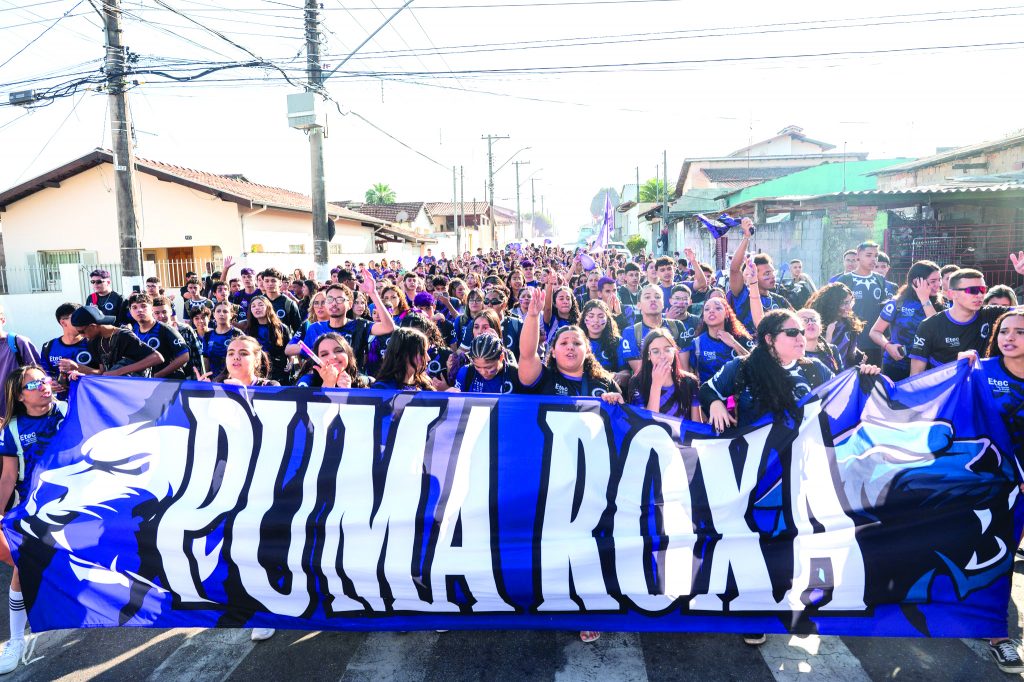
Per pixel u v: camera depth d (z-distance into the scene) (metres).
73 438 4.11
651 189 56.97
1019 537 3.68
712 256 27.36
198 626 3.81
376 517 3.90
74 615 3.75
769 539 3.73
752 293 5.94
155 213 22.28
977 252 15.07
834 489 3.79
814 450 3.85
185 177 22.20
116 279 16.67
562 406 4.03
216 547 3.85
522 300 7.39
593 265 9.95
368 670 3.68
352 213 31.55
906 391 3.92
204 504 3.95
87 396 4.20
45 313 15.86
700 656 3.73
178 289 18.78
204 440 4.12
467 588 3.80
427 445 4.04
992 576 3.63
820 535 3.71
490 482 3.95
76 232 22.16
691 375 4.61
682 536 3.76
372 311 8.69
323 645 3.95
